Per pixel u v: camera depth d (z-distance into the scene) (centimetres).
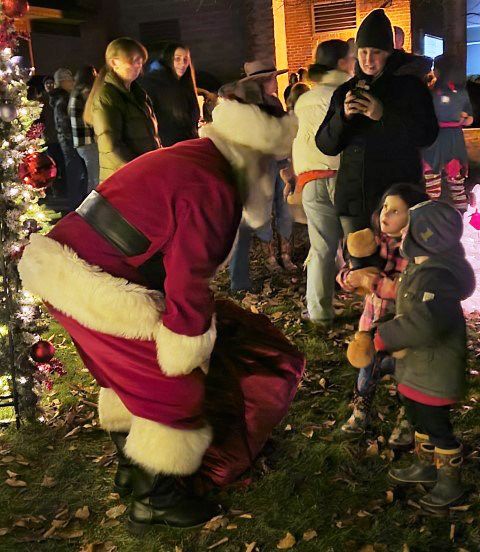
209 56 1919
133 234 253
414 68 388
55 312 268
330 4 1672
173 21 1909
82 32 1842
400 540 271
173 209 248
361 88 359
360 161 393
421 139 381
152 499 283
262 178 265
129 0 1920
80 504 310
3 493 320
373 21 367
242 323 321
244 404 304
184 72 576
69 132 980
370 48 368
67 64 1862
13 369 367
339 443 342
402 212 291
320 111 445
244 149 258
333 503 298
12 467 341
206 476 299
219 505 296
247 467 304
